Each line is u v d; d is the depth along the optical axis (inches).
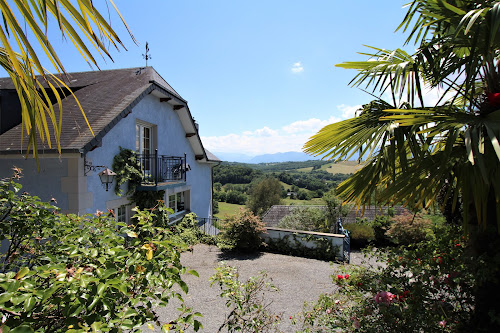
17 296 46.4
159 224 320.5
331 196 517.0
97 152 255.4
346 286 113.9
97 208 254.4
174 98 385.7
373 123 110.2
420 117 82.9
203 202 538.9
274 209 703.1
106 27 42.4
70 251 63.4
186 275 254.2
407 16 106.0
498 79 97.2
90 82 409.1
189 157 473.7
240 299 102.2
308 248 343.9
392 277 103.0
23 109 57.8
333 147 124.3
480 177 77.7
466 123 79.4
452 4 91.5
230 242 347.3
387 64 109.6
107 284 50.4
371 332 86.7
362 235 442.0
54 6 40.8
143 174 323.9
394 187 92.6
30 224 91.0
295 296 213.8
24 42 40.5
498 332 87.4
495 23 72.2
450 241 110.6
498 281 88.8
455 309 95.2
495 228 95.0
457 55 109.9
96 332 44.5
